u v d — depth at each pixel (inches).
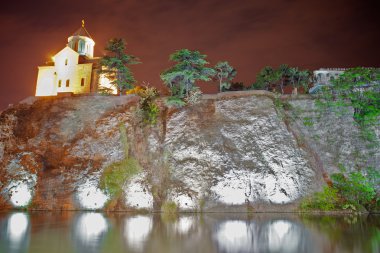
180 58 1903.3
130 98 1994.3
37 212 1455.5
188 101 1916.8
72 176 1640.0
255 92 1950.1
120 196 1566.2
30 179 1636.3
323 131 1856.5
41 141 1782.7
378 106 1893.5
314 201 1525.6
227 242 746.2
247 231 916.6
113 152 1729.8
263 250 658.2
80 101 1987.0
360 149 1785.2
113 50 2191.2
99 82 2485.2
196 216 1338.6
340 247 693.9
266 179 1578.5
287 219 1233.4
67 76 2534.5
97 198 1563.7
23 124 1862.7
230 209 1504.7
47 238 781.3
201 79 1937.7
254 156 1656.0
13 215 1318.9
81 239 769.6
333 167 1731.1
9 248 662.5
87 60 2667.3
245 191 1555.1
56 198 1578.5
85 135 1807.3
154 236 820.0
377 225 1056.2
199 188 1557.6
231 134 1748.3
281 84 2385.6
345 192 1595.7
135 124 1843.0
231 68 2249.0
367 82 1919.3
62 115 1904.5
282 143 1705.2
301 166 1637.6
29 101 2021.4
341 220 1204.5
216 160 1649.9
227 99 1918.1
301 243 738.8
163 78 1894.7
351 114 1895.9
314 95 1980.8
